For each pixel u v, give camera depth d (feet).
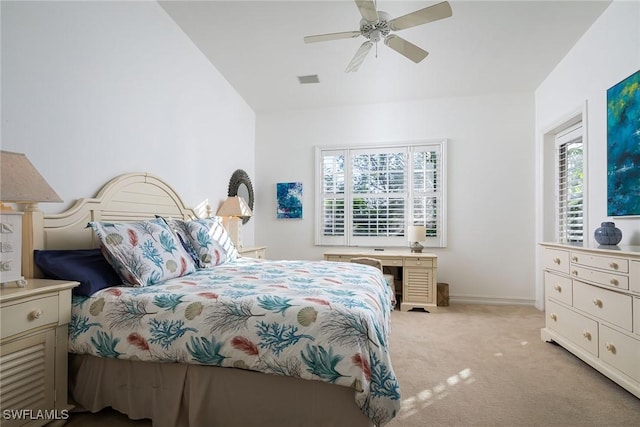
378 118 15.21
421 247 13.78
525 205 13.70
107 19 7.79
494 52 11.00
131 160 8.50
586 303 7.48
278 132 16.17
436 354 8.46
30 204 5.91
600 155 9.09
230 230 12.85
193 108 11.16
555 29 9.72
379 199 15.25
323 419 4.69
